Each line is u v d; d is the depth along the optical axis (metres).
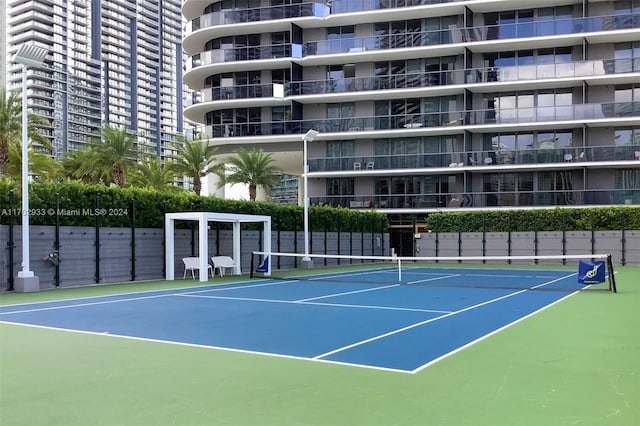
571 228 41.19
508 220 42.94
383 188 51.66
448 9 48.47
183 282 25.11
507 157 47.44
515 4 47.53
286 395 6.83
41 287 21.91
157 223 26.94
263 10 51.28
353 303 16.70
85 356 9.13
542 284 23.72
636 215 39.59
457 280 26.31
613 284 19.64
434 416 6.01
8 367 8.37
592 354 9.16
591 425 5.71
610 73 45.19
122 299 18.11
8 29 192.00
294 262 36.59
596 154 45.56
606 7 46.94
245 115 53.38
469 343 10.16
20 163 37.84
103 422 5.89
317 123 51.38
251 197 48.72
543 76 46.69
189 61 59.38
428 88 48.53
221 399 6.68
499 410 6.21
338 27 52.19
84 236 23.61
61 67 193.12
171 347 9.88
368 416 6.03
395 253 50.50
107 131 46.47
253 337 10.88
